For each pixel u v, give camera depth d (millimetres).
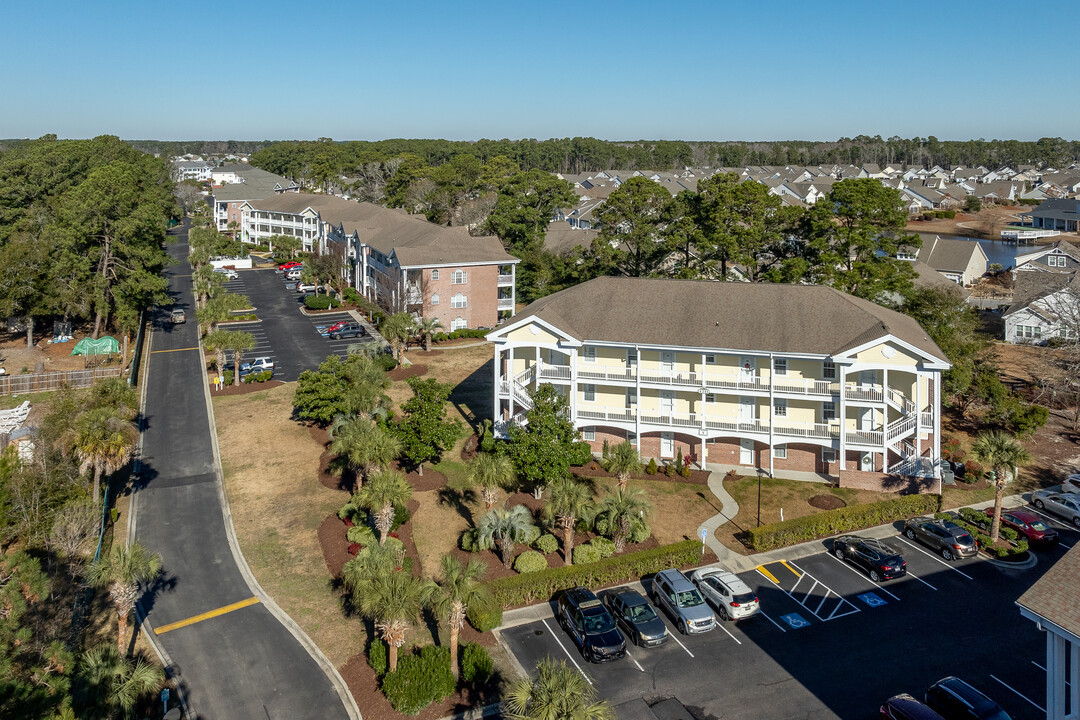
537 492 45312
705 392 48219
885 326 45531
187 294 105812
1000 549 39531
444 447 47625
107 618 34906
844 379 45469
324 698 29656
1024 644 32281
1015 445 40062
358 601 33156
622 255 73438
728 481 48531
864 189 65000
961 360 57000
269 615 35000
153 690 29625
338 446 43844
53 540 36500
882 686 29703
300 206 138375
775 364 48312
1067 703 25219
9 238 89438
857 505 43344
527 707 24453
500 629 34000
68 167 109875
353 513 42500
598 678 30266
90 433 41062
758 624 34156
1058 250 107250
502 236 108938
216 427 57750
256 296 105375
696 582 36875
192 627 34188
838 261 62562
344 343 81250
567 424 43875
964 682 28438
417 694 28625
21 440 45688
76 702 24625
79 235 78000
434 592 29641
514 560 38344
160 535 42219
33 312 77062
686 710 28375
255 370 70250
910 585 37250
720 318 49531
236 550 40625
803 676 30422
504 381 52000
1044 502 45031
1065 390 61875
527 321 49875
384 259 92312
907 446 46844
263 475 49438
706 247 67500
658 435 51750
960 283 106688
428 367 73000
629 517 38938
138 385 67750
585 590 34938
